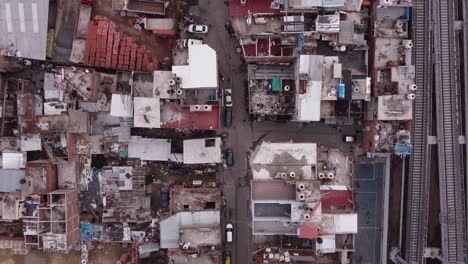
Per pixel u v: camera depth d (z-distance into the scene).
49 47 49.56
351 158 47.94
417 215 49.91
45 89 50.09
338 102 48.69
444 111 49.28
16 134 50.88
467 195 49.72
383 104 46.47
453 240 49.44
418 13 48.53
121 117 50.69
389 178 51.19
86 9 49.94
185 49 48.34
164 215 51.22
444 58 49.09
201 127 48.03
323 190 47.22
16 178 50.38
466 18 48.91
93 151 51.16
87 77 49.47
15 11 48.25
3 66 49.06
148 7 50.25
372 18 47.97
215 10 51.25
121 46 49.78
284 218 44.72
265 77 49.00
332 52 48.34
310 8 45.38
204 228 47.34
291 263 48.28
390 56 47.62
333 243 46.00
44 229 49.03
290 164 45.69
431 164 51.03
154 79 46.50
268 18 46.81
